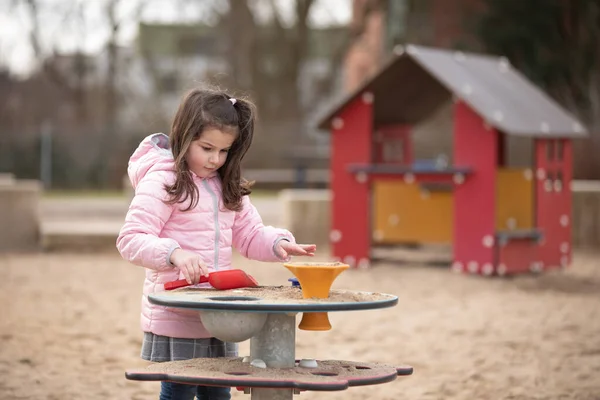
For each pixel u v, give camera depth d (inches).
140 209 151.6
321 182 943.0
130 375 130.9
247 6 1475.1
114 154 1208.8
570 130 460.1
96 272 460.8
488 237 435.8
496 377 242.2
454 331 304.5
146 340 156.7
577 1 1008.2
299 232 565.9
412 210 516.4
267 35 1496.1
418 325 315.3
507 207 444.8
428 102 507.8
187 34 1749.5
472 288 402.3
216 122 151.3
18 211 554.9
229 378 128.6
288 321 141.6
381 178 460.8
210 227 157.1
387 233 523.5
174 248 145.9
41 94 1494.8
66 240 561.0
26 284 412.8
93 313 338.0
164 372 132.6
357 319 326.3
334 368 141.6
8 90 1483.8
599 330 308.5
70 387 226.5
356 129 467.2
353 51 1533.0
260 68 1494.8
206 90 157.1
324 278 139.3
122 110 1542.8
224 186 159.5
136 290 399.5
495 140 431.8
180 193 153.0
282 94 1501.0
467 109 439.2
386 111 494.6
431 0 1289.4
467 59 481.1
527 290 399.5
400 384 234.7
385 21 1387.8
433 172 445.7
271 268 479.5
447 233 508.1
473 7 1155.3
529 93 477.7
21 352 267.0
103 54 1520.7
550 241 455.8
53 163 1192.8
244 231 165.2
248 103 159.6
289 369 138.8
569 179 465.1
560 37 1016.2
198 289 149.3
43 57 1470.2
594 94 1010.1
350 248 471.2
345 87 1659.7
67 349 272.7
